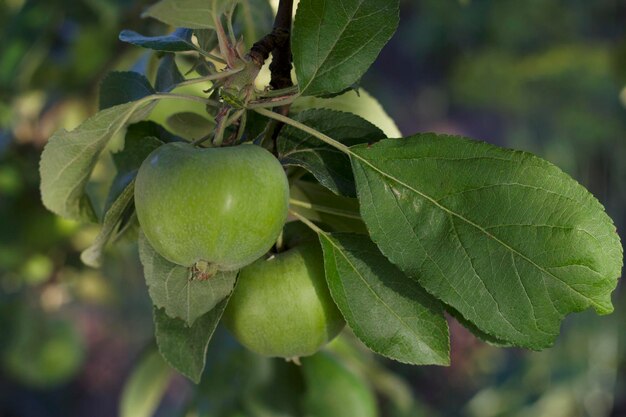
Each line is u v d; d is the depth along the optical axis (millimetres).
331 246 363
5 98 791
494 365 1325
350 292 360
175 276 364
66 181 401
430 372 1359
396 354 360
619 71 936
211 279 364
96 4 729
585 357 1134
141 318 1454
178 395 1639
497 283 343
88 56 781
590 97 1242
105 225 372
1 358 1011
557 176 337
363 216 350
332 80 358
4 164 787
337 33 357
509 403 1179
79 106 808
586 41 1306
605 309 337
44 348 1011
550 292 340
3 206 792
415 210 349
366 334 359
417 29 1474
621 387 1169
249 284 378
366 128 363
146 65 464
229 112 360
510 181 341
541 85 1281
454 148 346
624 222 1248
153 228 335
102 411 1660
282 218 342
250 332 383
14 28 768
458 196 346
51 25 772
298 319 378
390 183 351
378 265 363
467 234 345
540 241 339
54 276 840
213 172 329
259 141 369
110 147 444
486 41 1400
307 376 557
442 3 1405
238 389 568
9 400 1531
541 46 1354
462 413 1310
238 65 363
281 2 377
